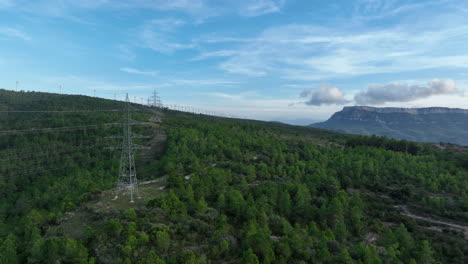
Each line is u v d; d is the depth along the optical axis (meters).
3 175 123.44
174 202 67.94
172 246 54.59
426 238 86.88
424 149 175.88
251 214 71.56
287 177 110.25
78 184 102.00
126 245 49.69
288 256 56.72
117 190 81.12
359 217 87.50
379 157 155.00
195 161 109.50
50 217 65.12
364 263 58.34
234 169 106.69
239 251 59.34
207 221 67.38
